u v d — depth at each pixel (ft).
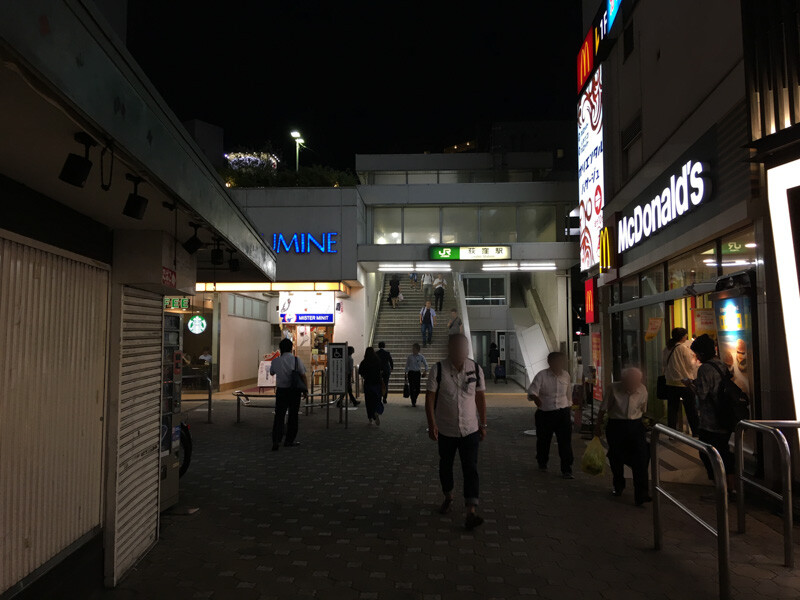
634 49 40.83
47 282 11.55
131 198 10.78
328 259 67.21
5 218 10.12
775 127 20.95
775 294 21.63
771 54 21.16
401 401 56.95
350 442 34.14
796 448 19.95
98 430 13.64
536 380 25.77
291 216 67.82
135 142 8.86
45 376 11.35
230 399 59.77
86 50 7.18
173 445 19.99
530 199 71.56
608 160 46.57
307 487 23.34
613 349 47.32
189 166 12.08
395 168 105.09
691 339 31.14
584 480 24.47
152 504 16.60
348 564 15.08
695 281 30.48
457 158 104.63
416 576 14.29
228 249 18.97
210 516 19.39
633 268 39.88
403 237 73.51
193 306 66.23
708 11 27.94
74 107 6.97
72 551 12.19
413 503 20.94
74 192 11.38
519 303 100.01
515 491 22.65
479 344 93.97
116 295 14.49
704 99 27.66
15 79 6.81
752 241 23.80
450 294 90.84
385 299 90.58
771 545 16.29
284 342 32.63
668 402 30.35
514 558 15.48
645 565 14.94
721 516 12.44
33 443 10.86
